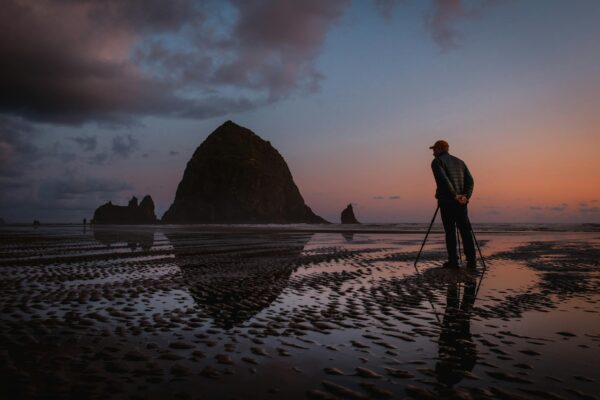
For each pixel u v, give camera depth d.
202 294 5.38
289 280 6.64
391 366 2.61
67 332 3.47
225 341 3.21
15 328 3.59
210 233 30.62
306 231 37.03
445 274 7.27
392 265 8.84
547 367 2.59
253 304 4.73
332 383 2.31
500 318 3.99
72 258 10.40
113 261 9.69
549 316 4.08
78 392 2.16
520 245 15.27
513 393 2.17
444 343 3.14
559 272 7.50
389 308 4.50
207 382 2.32
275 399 2.08
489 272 7.53
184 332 3.49
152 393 2.15
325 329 3.59
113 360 2.72
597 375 2.45
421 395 2.14
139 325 3.74
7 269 8.11
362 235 27.33
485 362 2.69
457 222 8.35
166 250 13.18
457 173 8.60
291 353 2.89
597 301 4.85
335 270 7.95
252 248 14.15
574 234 27.30
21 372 2.47
